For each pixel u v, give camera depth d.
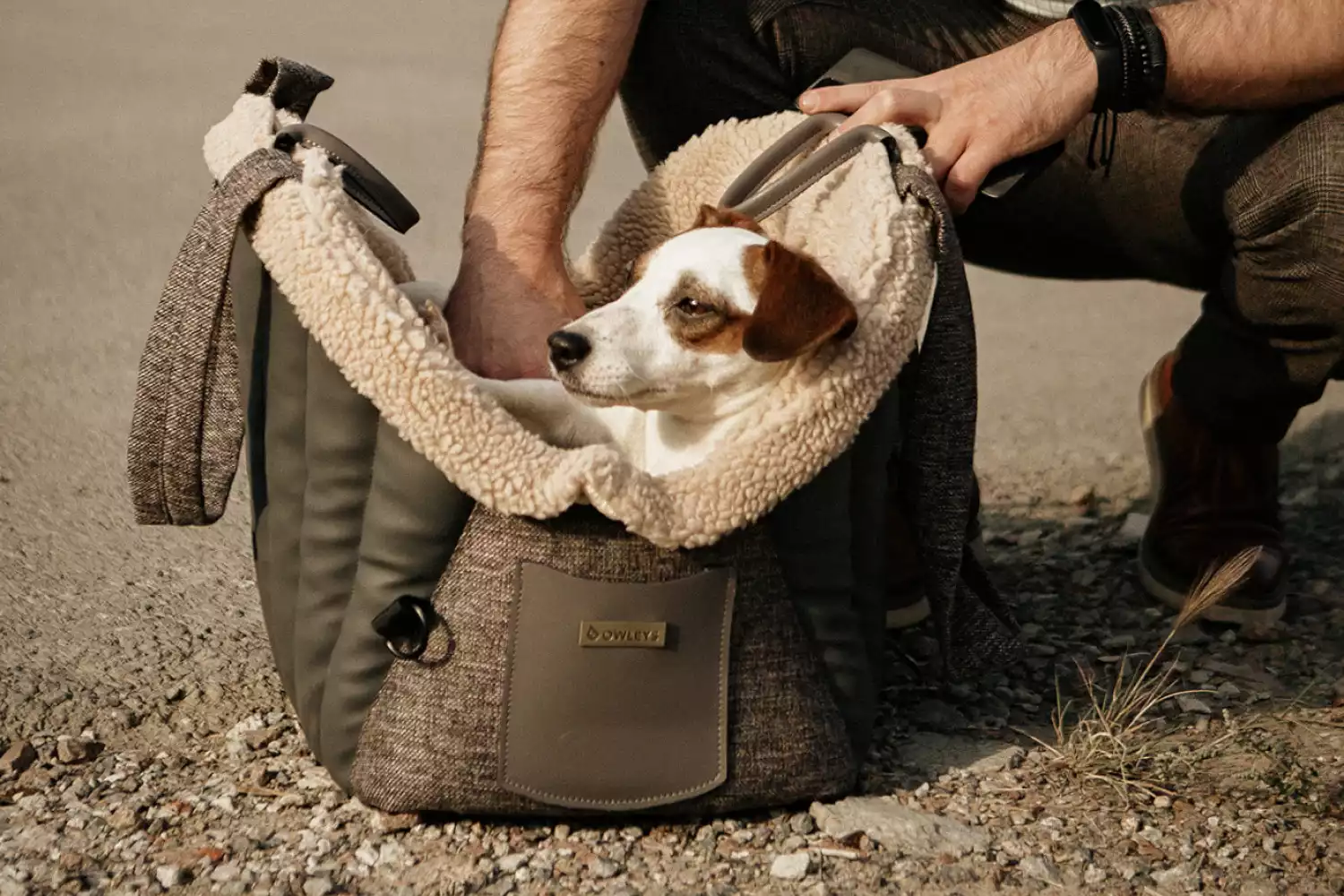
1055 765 2.62
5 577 3.40
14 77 8.59
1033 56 2.74
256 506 2.59
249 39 9.67
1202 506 3.28
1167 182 3.11
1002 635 2.70
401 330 2.23
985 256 3.50
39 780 2.53
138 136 7.61
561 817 2.37
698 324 2.50
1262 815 2.45
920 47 3.26
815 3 3.24
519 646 2.24
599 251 3.03
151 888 2.21
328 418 2.33
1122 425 4.75
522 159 2.70
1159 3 3.08
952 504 2.52
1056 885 2.24
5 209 6.49
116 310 5.41
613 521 2.22
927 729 2.78
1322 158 2.80
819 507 2.36
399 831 2.35
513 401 2.58
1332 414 4.72
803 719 2.36
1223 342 3.16
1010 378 5.26
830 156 2.60
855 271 2.44
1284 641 3.20
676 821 2.38
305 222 2.31
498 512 2.22
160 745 2.69
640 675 2.25
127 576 3.45
